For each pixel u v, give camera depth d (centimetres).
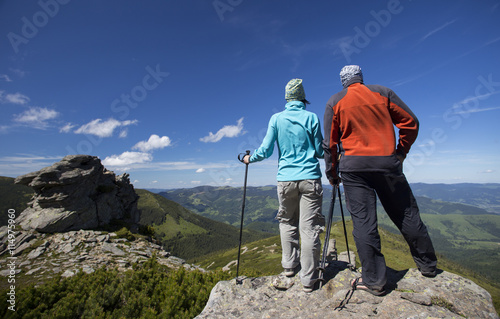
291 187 318
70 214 1580
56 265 1120
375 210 274
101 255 1277
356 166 267
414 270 303
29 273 1032
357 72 296
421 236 273
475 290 260
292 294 303
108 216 1906
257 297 310
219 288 336
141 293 590
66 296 593
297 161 321
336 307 251
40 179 1562
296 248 352
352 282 285
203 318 282
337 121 287
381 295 258
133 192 2336
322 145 304
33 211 1611
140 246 1572
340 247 5809
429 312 223
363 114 263
